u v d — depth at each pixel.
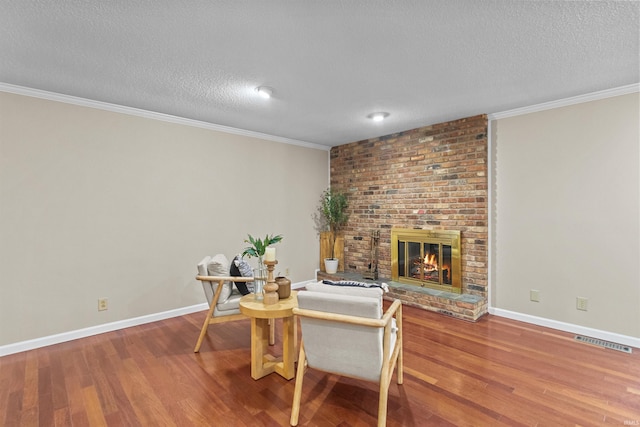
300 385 1.87
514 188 3.46
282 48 2.13
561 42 2.05
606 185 2.92
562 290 3.17
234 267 3.01
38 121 2.84
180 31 1.92
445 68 2.43
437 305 3.67
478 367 2.44
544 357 2.60
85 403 2.03
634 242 2.79
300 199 4.98
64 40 2.01
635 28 1.88
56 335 2.92
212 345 2.89
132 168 3.37
